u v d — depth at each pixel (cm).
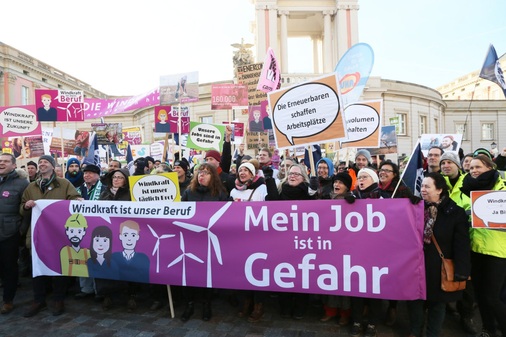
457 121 3869
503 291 325
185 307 429
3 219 432
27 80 3788
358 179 398
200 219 395
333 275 353
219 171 530
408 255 331
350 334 360
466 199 379
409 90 3212
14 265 439
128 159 1048
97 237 426
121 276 418
